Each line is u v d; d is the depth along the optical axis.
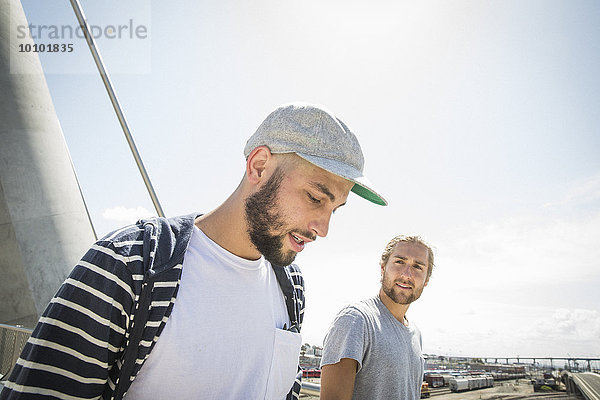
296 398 1.03
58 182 3.26
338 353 1.37
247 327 0.78
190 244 0.78
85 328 0.58
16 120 3.17
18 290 2.81
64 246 3.13
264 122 0.80
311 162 0.71
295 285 1.03
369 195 0.88
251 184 0.78
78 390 0.58
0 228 2.85
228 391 0.72
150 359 0.65
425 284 1.70
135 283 0.63
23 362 0.57
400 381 1.46
